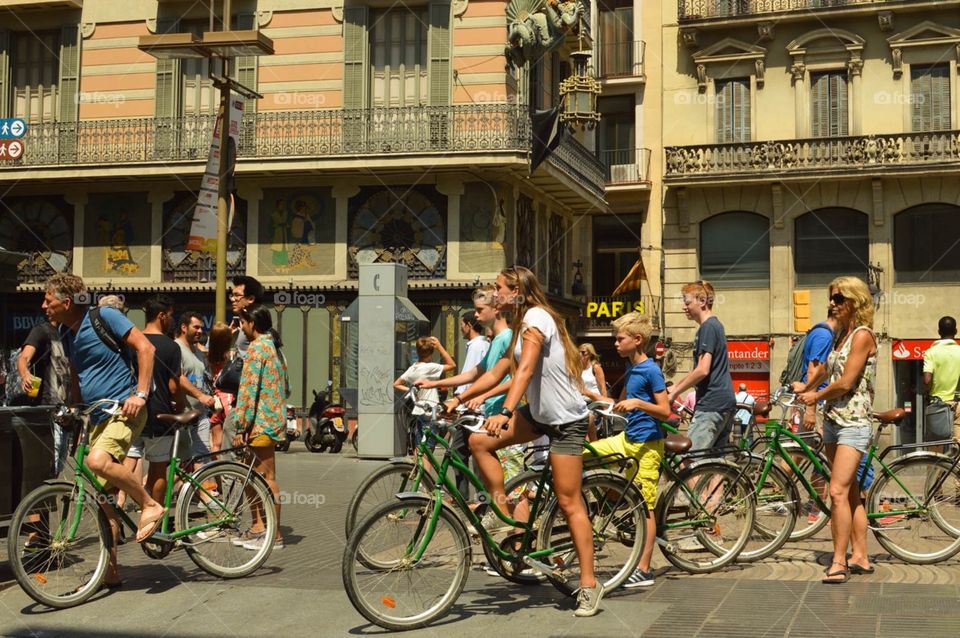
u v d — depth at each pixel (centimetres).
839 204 3316
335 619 677
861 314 794
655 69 3541
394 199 2683
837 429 787
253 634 644
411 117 2641
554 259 3147
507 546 713
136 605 722
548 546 713
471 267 2639
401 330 2028
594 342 3506
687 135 3494
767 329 3381
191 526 799
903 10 3244
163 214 2778
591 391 1048
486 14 2623
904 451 881
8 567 835
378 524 653
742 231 3425
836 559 768
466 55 2631
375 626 656
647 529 750
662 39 3531
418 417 712
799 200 3347
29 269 2848
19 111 2859
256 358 905
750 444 856
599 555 730
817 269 3347
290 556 897
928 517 844
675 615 664
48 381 1022
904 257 3272
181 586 777
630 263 3538
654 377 768
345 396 2123
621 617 662
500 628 643
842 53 3334
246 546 822
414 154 2581
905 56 3281
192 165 2683
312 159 2630
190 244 2106
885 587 741
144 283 2780
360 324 1998
